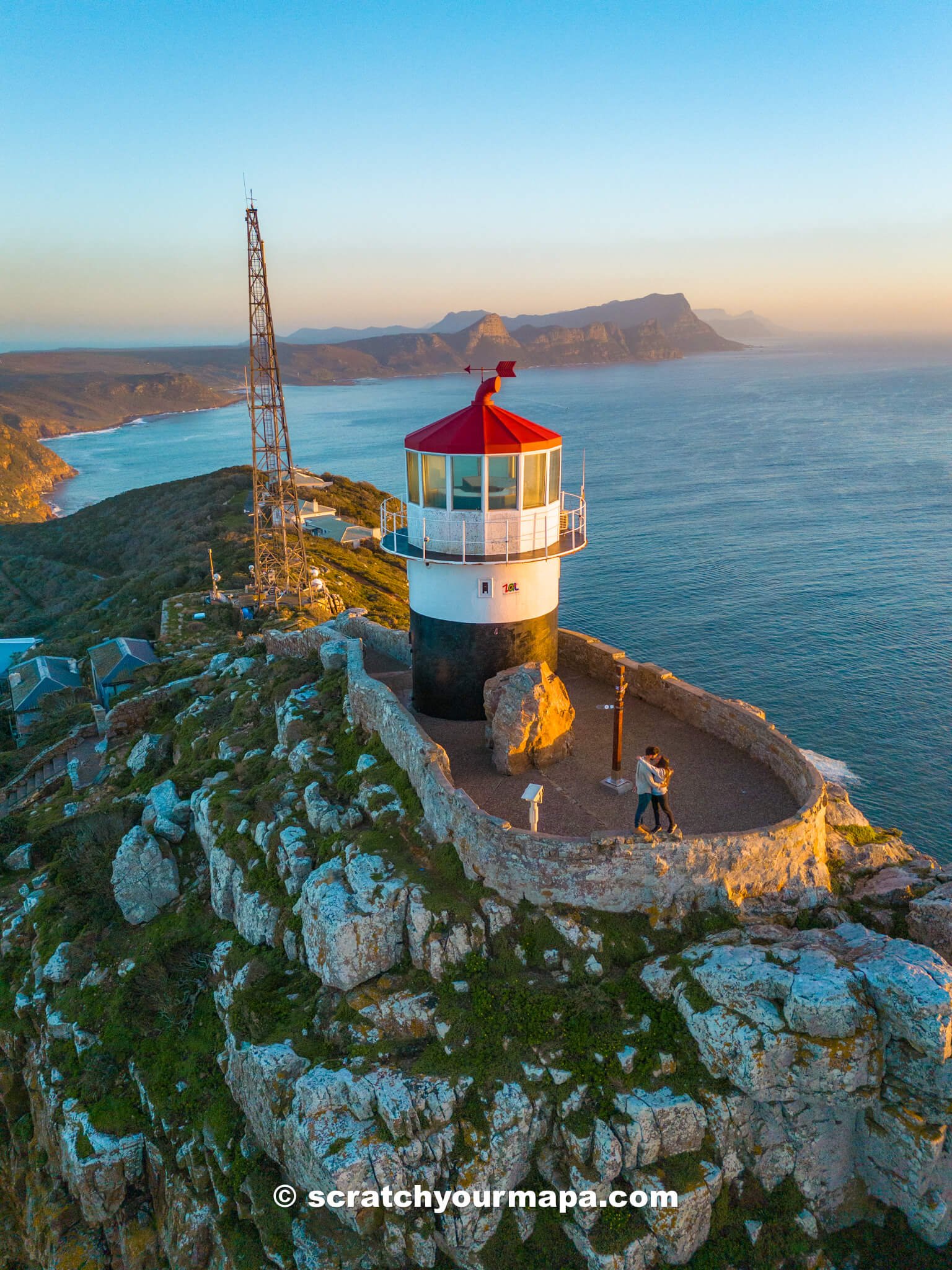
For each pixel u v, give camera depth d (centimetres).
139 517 15962
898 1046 1627
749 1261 1647
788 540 14225
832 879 2108
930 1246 1683
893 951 1689
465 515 2442
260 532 8706
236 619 7350
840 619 10425
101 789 3903
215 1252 1895
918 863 2248
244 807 2628
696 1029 1684
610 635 10150
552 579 2625
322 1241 1714
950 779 6831
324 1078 1738
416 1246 1648
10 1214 2553
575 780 2252
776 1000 1639
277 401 7569
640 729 2564
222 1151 1978
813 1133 1700
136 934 2695
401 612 8762
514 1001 1777
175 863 2811
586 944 1836
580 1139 1622
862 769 7019
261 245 6881
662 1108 1619
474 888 1955
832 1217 1725
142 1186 2191
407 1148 1642
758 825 2009
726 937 1802
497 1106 1656
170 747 3881
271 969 2148
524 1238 1652
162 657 6656
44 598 13525
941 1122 1616
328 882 2038
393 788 2316
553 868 1853
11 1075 2672
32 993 2689
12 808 4481
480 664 2600
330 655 3300
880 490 18112
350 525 13275
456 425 2428
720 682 8769
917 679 8656
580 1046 1711
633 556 13638
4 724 6819
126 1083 2284
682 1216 1596
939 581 11662
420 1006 1828
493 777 2275
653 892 1867
